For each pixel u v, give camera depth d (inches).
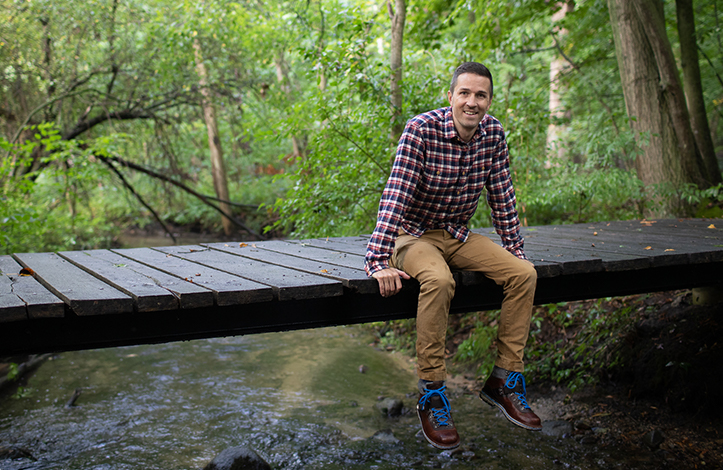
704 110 281.0
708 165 278.2
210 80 414.6
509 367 98.2
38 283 99.3
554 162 254.1
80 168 331.6
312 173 229.0
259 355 235.9
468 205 102.9
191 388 194.7
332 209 224.7
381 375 209.8
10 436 153.3
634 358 173.6
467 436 156.6
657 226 185.9
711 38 392.2
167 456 142.9
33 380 202.2
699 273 141.7
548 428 159.3
